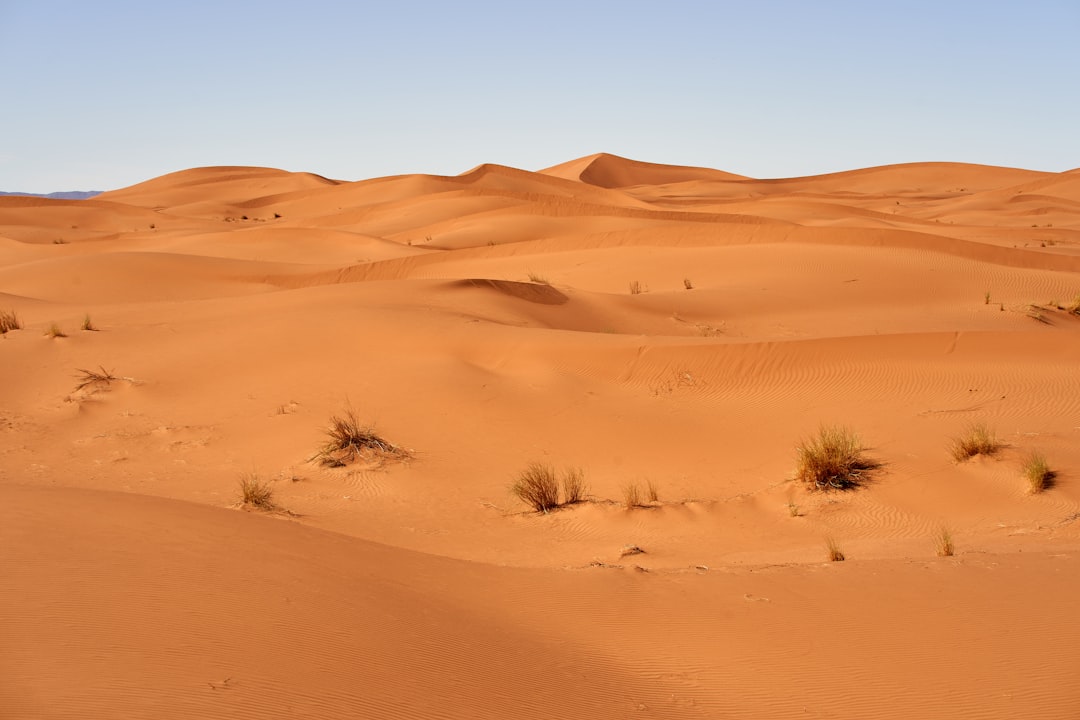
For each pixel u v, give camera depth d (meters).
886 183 170.75
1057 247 61.22
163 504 9.63
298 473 15.70
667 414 17.95
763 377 19.45
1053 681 6.21
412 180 127.69
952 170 173.25
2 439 17.53
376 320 24.09
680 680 6.48
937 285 38.72
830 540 11.17
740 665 6.72
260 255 60.72
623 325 31.83
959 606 7.79
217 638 5.77
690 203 108.94
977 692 6.11
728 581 8.91
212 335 24.05
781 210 92.50
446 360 20.97
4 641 5.29
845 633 7.29
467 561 9.75
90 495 9.66
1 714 4.42
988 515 12.61
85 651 5.28
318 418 18.17
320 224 94.94
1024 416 16.52
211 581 6.84
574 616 7.81
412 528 13.14
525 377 20.16
